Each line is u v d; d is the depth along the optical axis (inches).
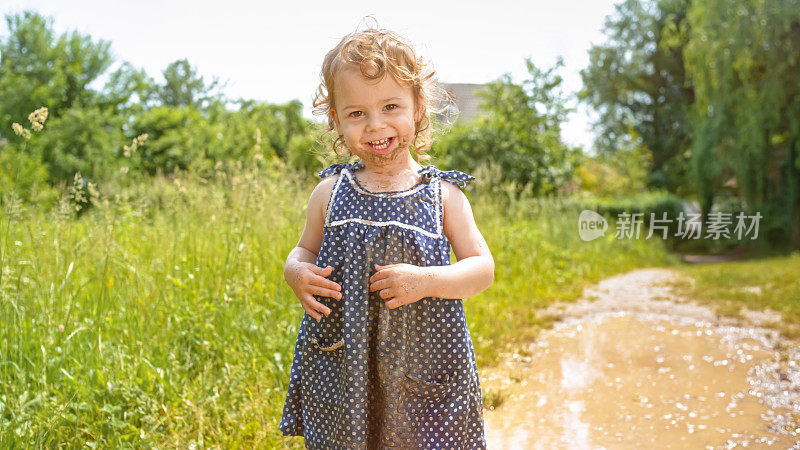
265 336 142.8
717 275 385.7
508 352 196.7
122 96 1209.4
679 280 368.8
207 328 141.2
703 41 737.0
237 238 171.0
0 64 1088.8
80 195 168.2
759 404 150.0
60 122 884.6
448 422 71.7
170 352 131.6
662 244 709.9
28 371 116.6
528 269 329.4
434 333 72.6
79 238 169.3
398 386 71.2
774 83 701.3
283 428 78.6
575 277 360.8
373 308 71.8
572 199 738.8
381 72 69.6
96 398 114.1
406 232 71.9
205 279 162.1
